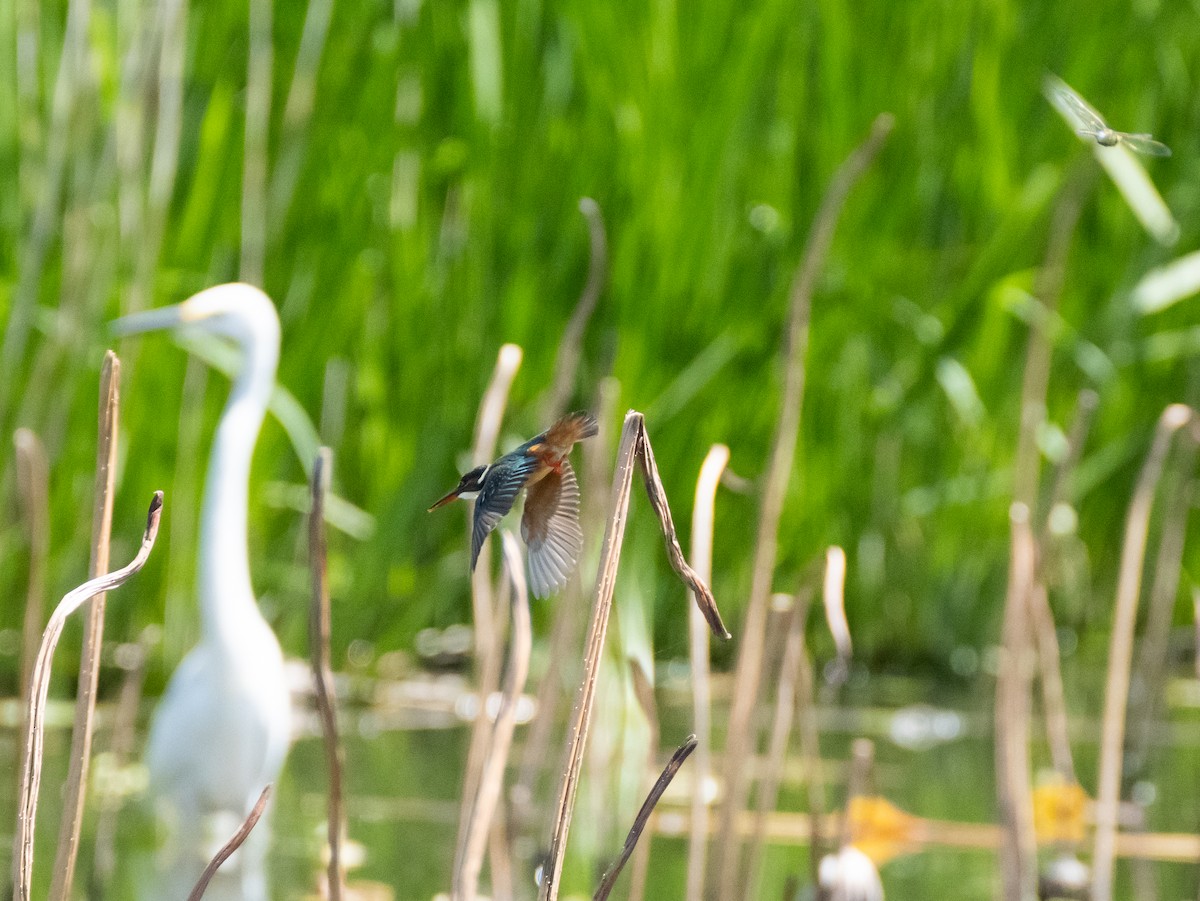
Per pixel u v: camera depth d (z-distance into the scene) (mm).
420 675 11930
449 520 11773
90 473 10664
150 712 10492
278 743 8273
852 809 5926
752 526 11820
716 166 11555
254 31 10688
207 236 11062
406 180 11602
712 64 11625
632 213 11477
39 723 4082
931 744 10219
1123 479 13578
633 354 11414
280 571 11492
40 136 11000
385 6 11641
